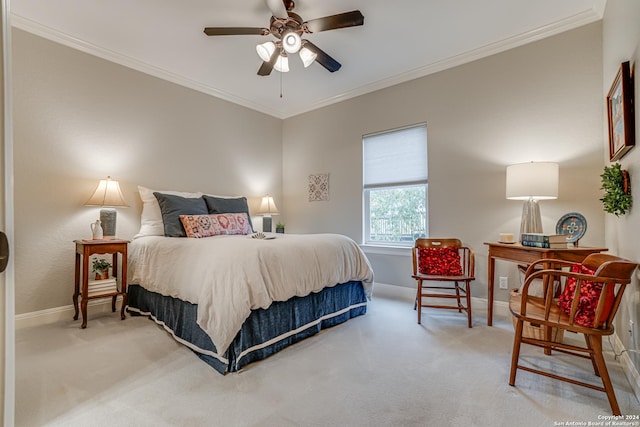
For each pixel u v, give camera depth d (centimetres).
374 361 196
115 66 305
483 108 298
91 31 266
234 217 338
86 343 220
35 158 258
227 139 408
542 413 144
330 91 397
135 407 148
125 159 312
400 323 267
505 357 201
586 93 246
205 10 239
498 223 289
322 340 230
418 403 152
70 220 276
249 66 329
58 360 194
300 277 221
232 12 242
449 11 243
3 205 67
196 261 216
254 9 239
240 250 202
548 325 155
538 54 268
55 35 265
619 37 193
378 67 333
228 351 183
